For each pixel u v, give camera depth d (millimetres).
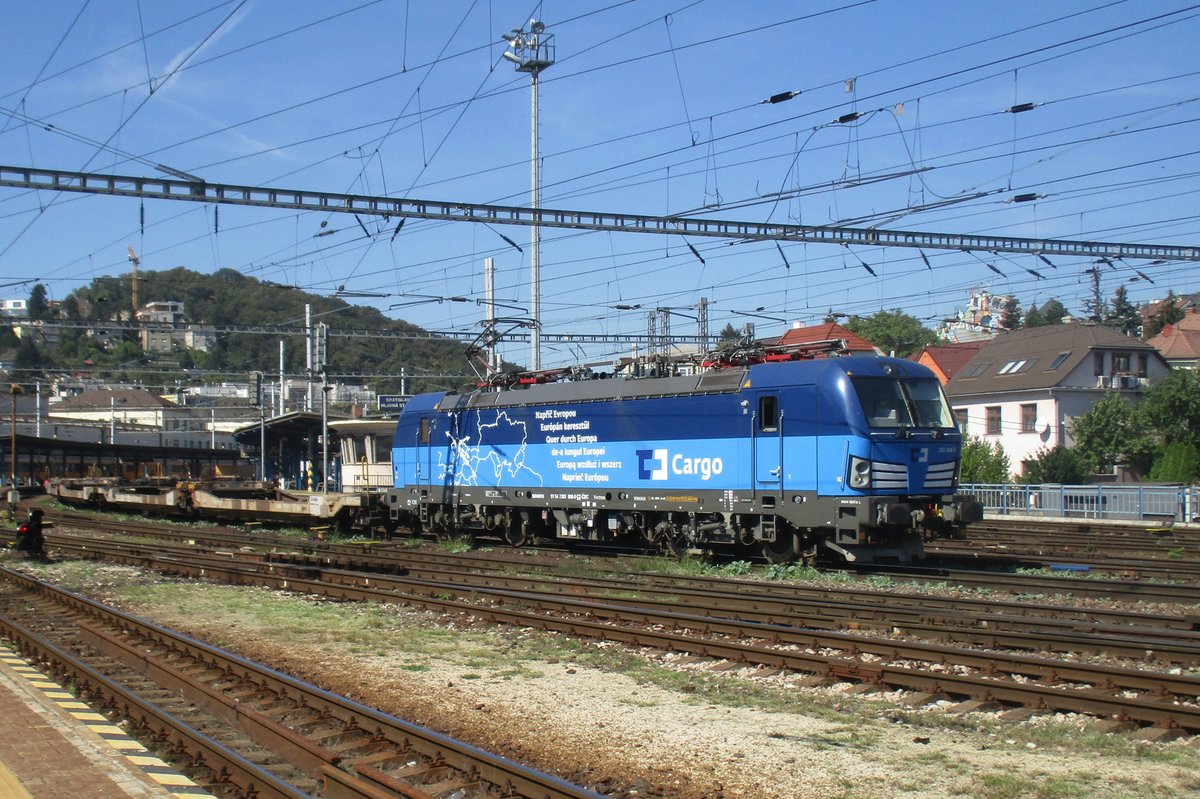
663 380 22234
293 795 7090
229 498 37938
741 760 8258
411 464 29219
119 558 23094
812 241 22453
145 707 9289
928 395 19906
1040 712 9438
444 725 9445
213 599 17297
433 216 19969
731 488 20625
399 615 15453
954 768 7969
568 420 24219
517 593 16438
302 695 9961
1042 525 30953
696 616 14086
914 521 19016
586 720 9547
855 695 10289
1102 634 12711
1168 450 40531
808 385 19438
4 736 8562
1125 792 7395
